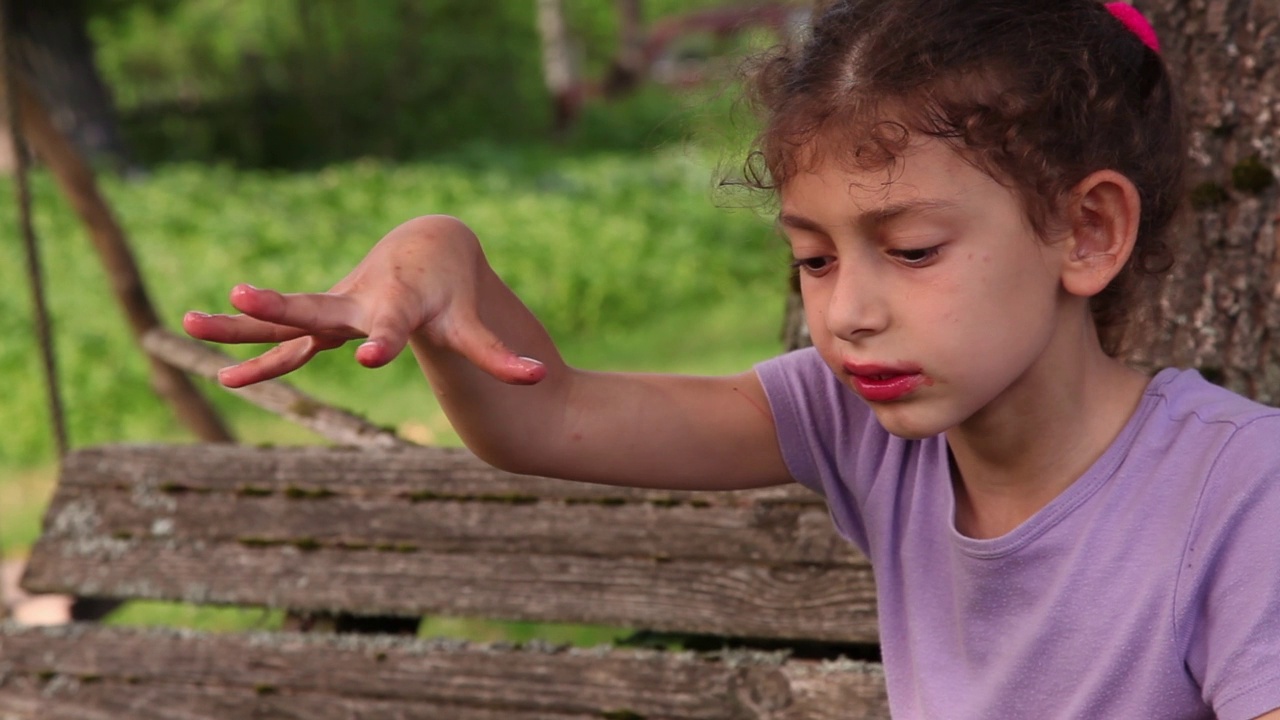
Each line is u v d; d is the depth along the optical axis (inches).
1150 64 57.7
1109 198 53.3
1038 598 57.0
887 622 64.1
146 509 113.5
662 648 97.4
